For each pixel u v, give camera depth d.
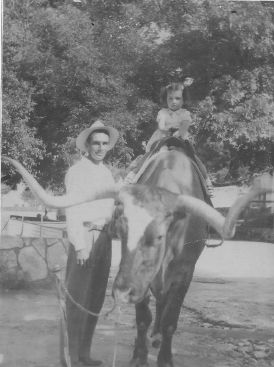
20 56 4.36
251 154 4.37
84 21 4.41
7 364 4.12
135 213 3.20
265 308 4.20
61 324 4.22
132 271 3.12
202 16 4.51
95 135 4.16
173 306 3.70
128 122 4.29
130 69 4.45
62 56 4.41
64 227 4.39
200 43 4.48
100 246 4.12
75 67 4.39
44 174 4.34
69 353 4.18
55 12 4.41
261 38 4.50
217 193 4.31
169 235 3.32
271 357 4.07
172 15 4.50
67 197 3.41
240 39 4.50
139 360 3.98
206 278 4.25
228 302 4.27
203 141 4.34
